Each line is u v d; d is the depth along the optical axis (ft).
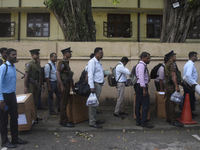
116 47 20.38
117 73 16.44
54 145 11.50
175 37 23.56
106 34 42.96
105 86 20.63
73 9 21.53
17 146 11.25
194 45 20.77
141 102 14.30
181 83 16.60
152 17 43.55
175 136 13.02
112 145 11.56
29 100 13.43
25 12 42.24
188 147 11.25
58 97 18.19
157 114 16.72
